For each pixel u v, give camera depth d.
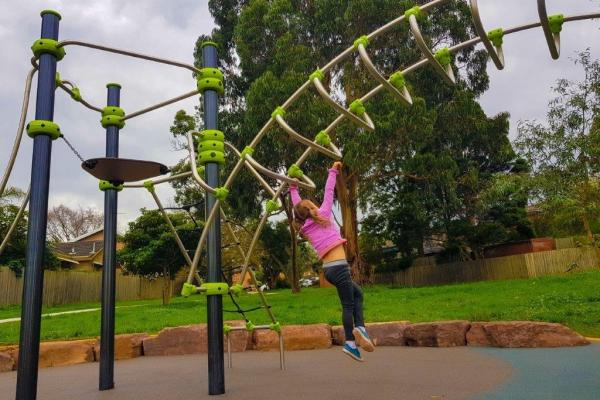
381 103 15.16
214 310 3.27
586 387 2.92
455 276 22.02
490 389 2.99
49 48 2.98
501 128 18.91
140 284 26.31
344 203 18.64
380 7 15.88
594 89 8.83
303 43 17.39
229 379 3.71
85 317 9.09
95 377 4.17
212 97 3.59
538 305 6.50
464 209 20.59
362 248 24.97
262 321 6.64
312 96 15.05
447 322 5.08
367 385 3.27
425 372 3.64
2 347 5.10
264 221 3.36
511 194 17.05
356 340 3.10
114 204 3.86
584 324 5.16
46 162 2.83
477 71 19.27
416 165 16.61
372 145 14.99
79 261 32.59
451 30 17.61
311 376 3.70
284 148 15.21
